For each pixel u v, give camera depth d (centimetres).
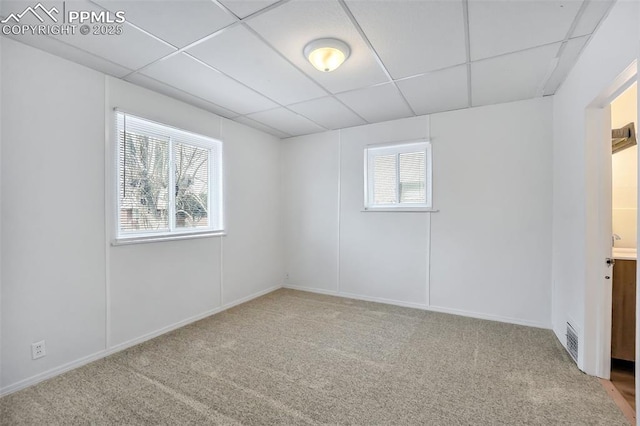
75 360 230
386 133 390
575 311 234
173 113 309
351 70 251
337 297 421
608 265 212
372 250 402
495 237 328
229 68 247
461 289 346
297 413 177
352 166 417
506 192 322
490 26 191
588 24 188
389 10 177
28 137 207
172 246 307
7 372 197
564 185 263
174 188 314
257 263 425
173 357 246
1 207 195
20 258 204
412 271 375
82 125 237
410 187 380
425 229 366
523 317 315
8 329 198
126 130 270
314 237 449
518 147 317
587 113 214
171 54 224
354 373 221
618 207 280
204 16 181
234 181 388
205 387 204
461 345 267
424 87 285
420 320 329
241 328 308
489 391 198
